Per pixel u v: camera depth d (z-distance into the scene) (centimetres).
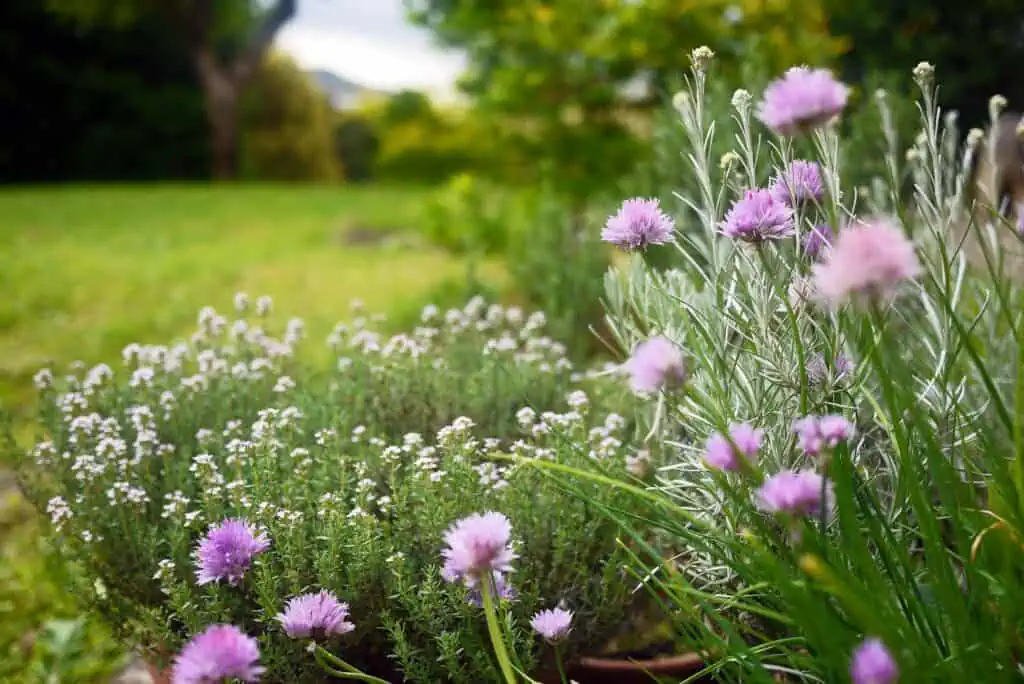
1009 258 81
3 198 523
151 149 798
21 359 209
